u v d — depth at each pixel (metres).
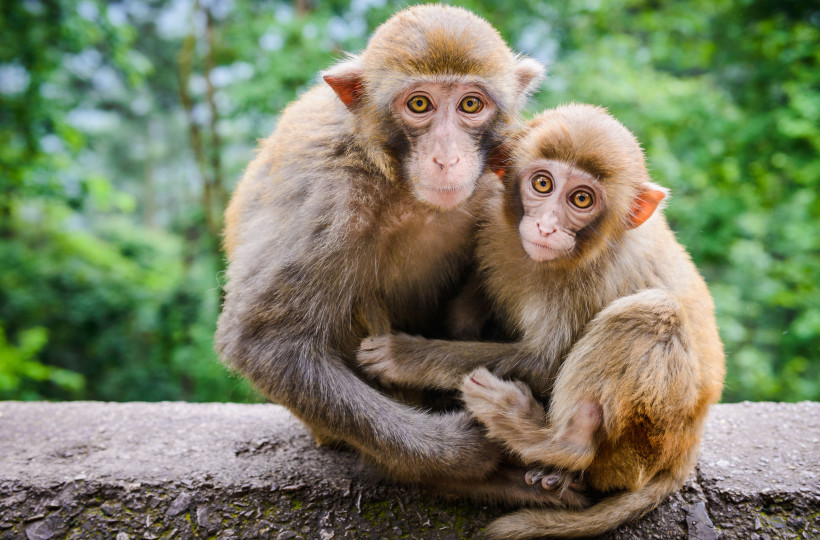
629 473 1.21
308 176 1.21
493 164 1.25
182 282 4.11
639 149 1.24
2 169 3.21
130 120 8.57
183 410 1.36
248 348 1.22
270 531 1.22
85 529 1.22
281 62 3.13
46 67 3.16
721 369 1.25
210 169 4.02
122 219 6.21
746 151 3.03
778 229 3.25
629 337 1.19
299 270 1.21
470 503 1.24
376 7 3.18
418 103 1.21
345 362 1.25
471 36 1.21
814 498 1.23
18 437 1.30
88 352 4.29
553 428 1.20
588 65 3.24
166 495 1.23
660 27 3.49
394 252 1.25
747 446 1.29
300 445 1.30
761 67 3.16
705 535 1.22
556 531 1.21
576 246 1.22
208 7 3.72
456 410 1.25
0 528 1.22
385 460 1.21
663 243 1.25
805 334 2.92
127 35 3.38
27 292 4.17
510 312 1.26
